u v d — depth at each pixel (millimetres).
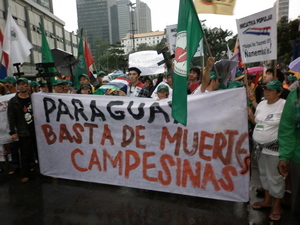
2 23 23266
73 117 3814
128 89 4883
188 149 3254
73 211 3166
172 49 6516
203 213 3021
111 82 4926
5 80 5066
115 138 3613
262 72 8258
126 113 3506
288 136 2113
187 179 3303
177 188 3361
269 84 2670
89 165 3824
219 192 3166
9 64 5176
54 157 4043
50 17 35469
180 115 2574
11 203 3430
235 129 3016
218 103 3059
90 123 3727
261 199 3324
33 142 4441
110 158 3682
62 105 3852
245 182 3027
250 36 3777
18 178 4242
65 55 6629
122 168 3623
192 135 3217
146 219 2939
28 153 4102
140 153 3504
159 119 3359
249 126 3535
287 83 5086
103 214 3074
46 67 4309
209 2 2947
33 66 29297
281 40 20781
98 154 3744
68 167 3973
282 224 2750
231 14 2916
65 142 3930
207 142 3154
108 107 3586
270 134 2684
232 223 2809
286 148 2113
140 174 3531
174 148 3322
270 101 2762
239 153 3023
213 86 3631
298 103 1948
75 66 6852
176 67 2564
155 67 6691
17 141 4395
